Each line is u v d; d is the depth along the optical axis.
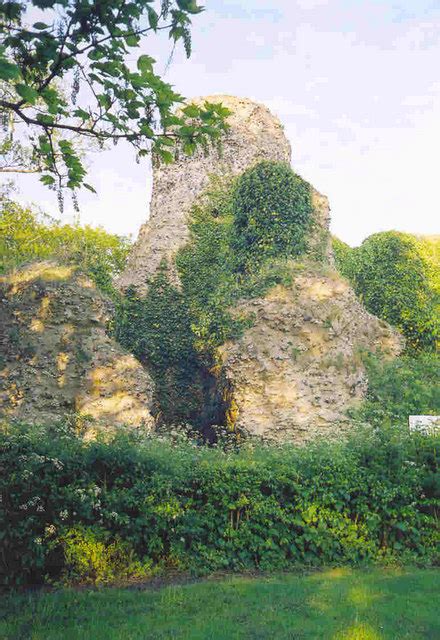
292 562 9.73
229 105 31.47
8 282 21.88
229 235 27.45
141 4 6.04
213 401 25.47
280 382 21.41
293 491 10.00
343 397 21.84
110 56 6.39
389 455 10.39
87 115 6.79
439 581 8.65
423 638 6.34
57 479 8.77
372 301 30.16
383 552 10.07
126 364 20.77
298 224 25.73
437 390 22.88
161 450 10.06
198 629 6.65
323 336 22.38
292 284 22.98
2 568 8.47
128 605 7.55
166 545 9.39
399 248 30.52
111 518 9.00
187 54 6.18
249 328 22.70
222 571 9.35
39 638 6.30
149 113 6.75
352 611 7.21
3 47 5.01
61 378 20.06
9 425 9.41
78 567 8.67
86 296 21.53
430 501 10.34
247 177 26.47
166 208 30.38
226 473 9.70
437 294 31.30
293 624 6.80
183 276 28.84
